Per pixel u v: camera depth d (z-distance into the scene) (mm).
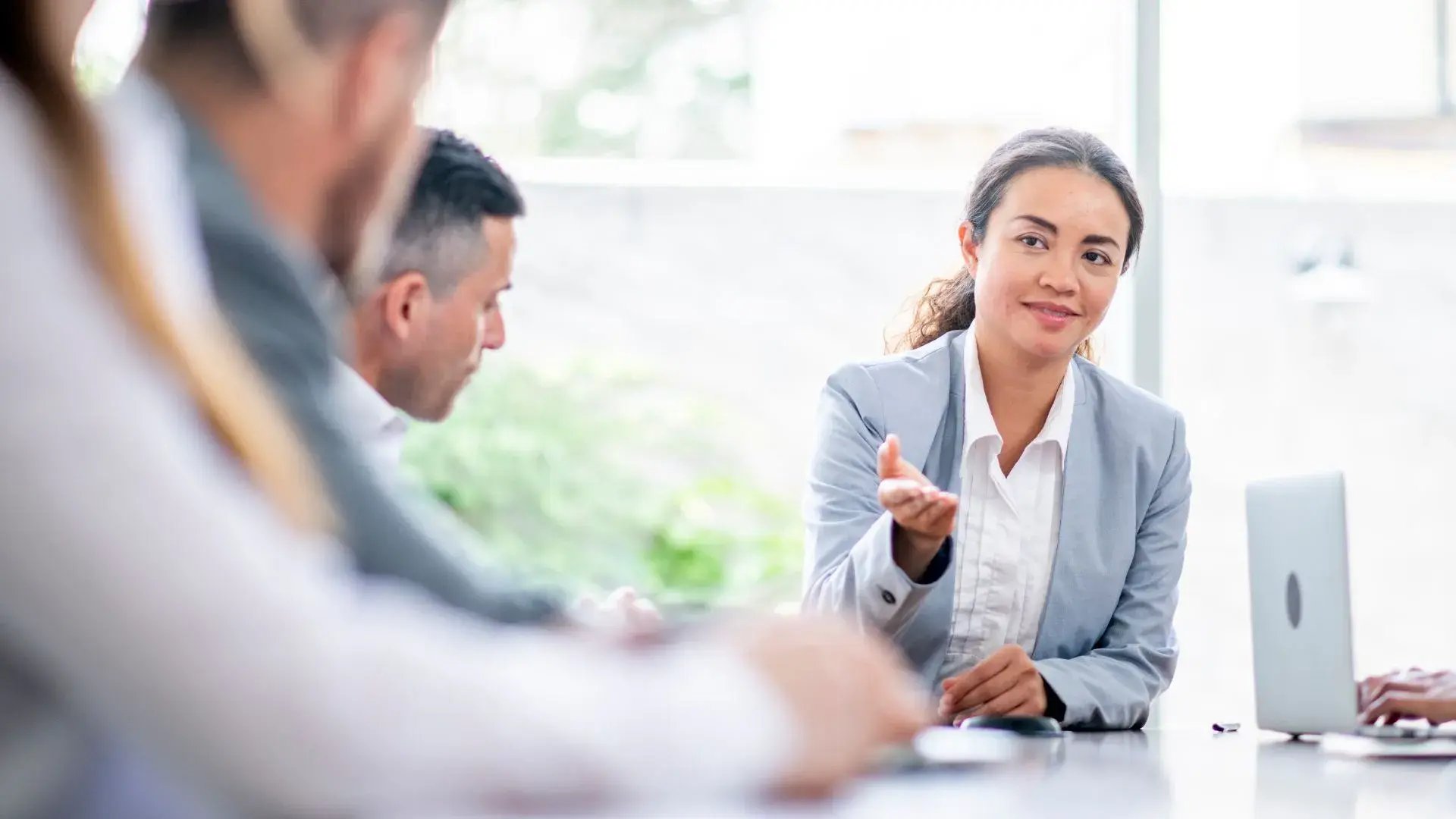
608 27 6363
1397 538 5320
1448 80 6113
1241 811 1044
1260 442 5305
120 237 616
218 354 673
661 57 6398
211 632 546
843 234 5453
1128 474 2459
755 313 5449
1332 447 5324
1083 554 2416
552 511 5270
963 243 2545
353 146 810
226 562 556
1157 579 2477
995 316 2424
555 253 5402
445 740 589
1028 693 2076
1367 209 5371
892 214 5457
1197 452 5293
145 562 540
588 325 5410
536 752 612
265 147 800
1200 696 5090
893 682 717
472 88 6254
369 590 1111
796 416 5453
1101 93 6238
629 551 5344
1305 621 1822
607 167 5414
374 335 1835
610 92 6371
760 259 5457
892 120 6371
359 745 569
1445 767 1469
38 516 530
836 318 5461
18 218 557
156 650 542
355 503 1113
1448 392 5355
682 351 5441
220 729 552
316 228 850
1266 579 1908
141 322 620
